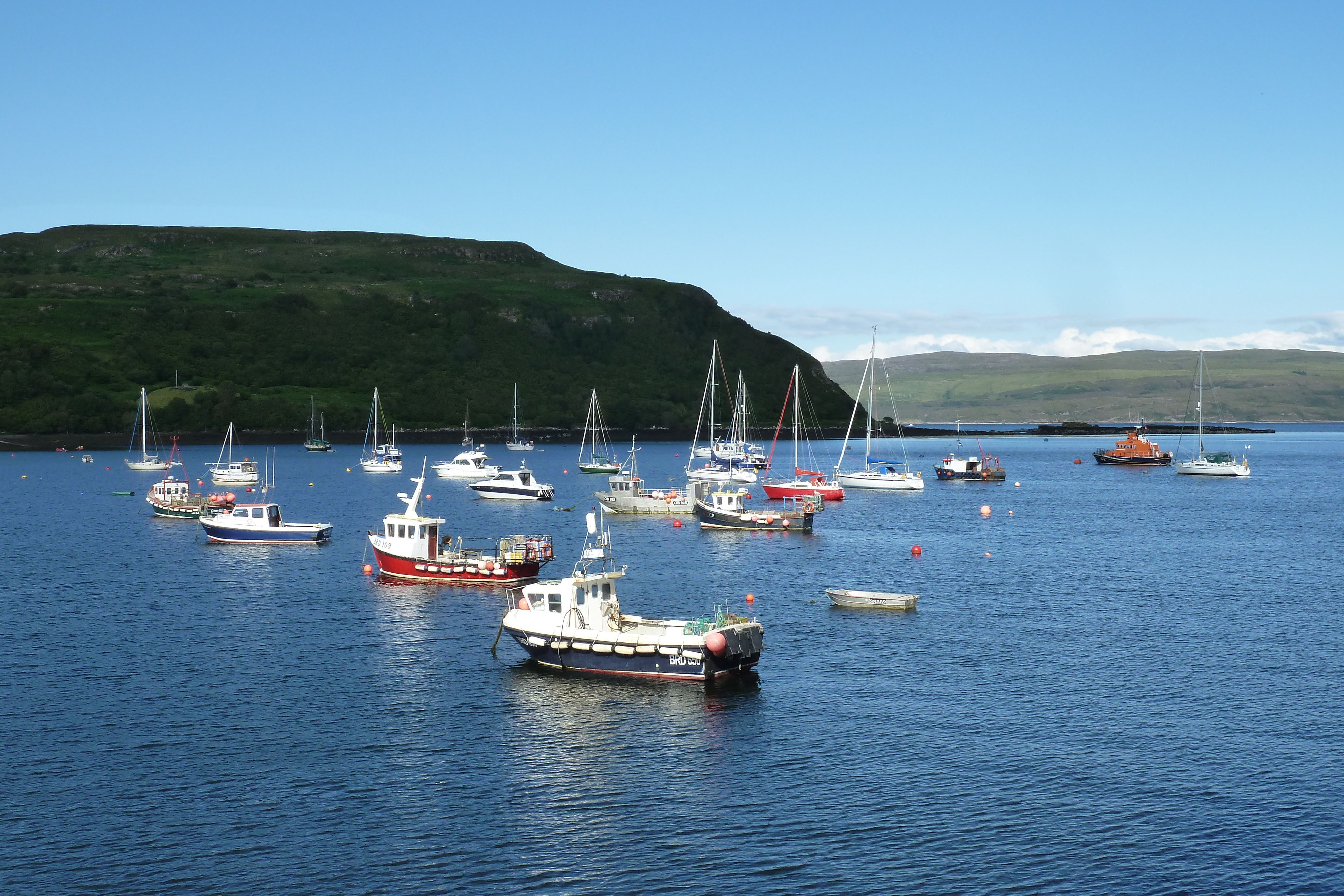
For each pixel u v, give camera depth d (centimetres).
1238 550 10581
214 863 3609
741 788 4200
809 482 17025
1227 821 3906
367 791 4172
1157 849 3703
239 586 8288
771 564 9550
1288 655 6134
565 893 3438
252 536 10806
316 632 6662
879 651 6212
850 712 5081
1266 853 3669
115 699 5259
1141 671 5794
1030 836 3800
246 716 5000
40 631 6712
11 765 4397
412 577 8444
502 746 4628
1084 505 15675
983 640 6506
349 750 4581
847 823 3909
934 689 5459
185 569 9119
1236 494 17762
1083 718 5003
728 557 10025
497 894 3431
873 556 10094
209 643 6381
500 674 5697
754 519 12150
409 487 19000
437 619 7006
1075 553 10400
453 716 5009
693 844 3750
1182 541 11312
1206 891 3434
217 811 3988
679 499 13875
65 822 3891
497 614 7162
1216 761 4459
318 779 4272
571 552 10369
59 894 3416
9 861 3609
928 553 10369
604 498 14038
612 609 5959
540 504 15888
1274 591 8212
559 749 4600
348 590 8056
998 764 4431
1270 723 4919
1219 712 5084
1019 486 19412
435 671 5753
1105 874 3541
